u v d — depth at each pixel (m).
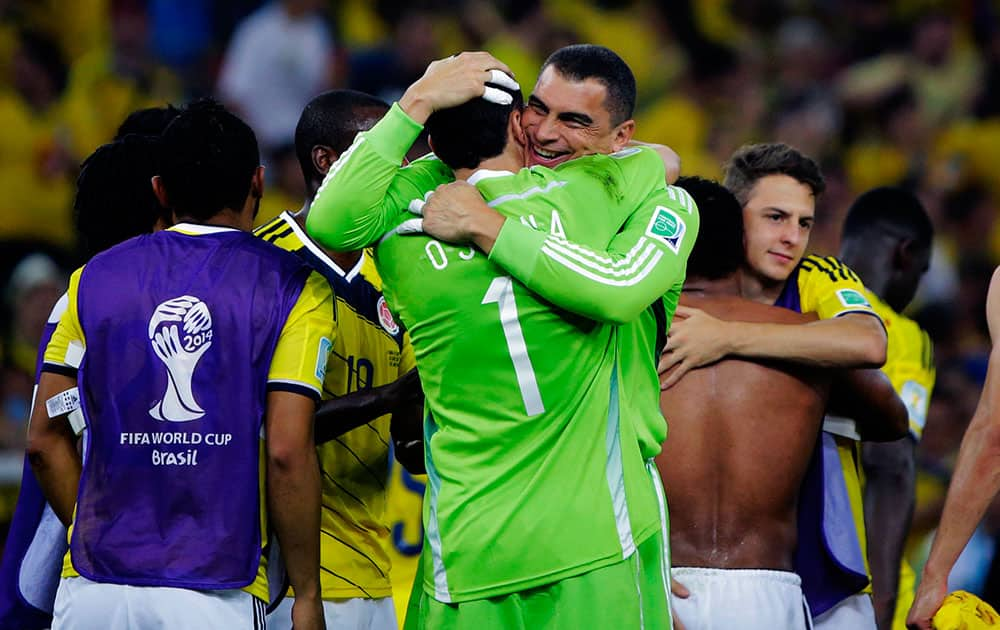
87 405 11.66
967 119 43.31
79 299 11.80
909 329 16.88
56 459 12.15
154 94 37.38
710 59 43.44
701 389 13.01
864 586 13.89
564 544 10.93
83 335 11.88
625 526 11.09
